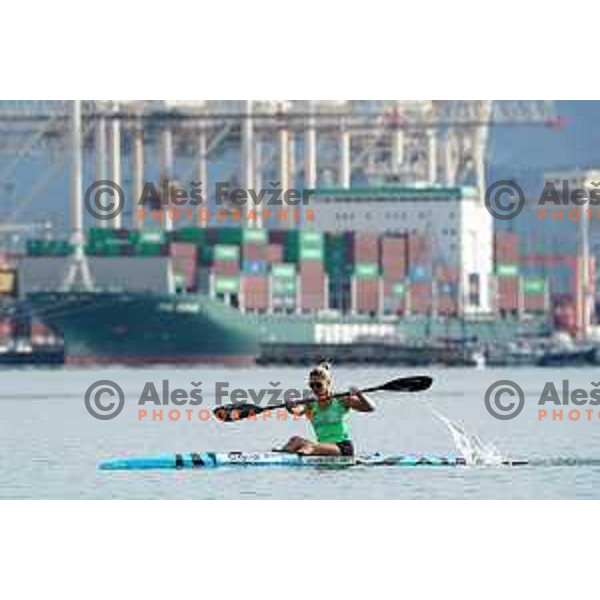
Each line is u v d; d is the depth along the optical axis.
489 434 161.25
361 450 140.38
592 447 143.00
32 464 126.25
